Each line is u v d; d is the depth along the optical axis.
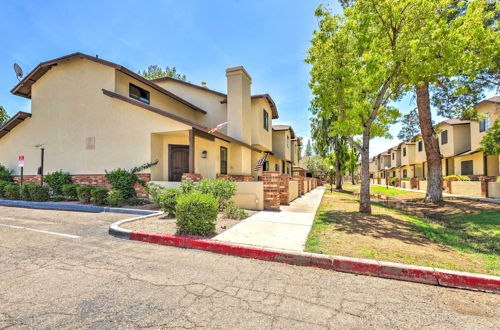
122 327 2.22
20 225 6.50
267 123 18.30
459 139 23.27
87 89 11.66
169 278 3.33
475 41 7.66
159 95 13.84
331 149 26.84
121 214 8.11
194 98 16.34
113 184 9.98
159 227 5.78
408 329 2.28
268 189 8.84
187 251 4.57
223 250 4.52
